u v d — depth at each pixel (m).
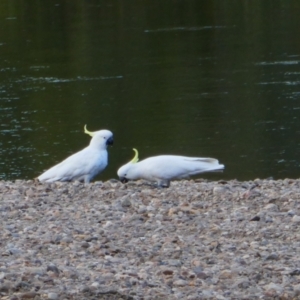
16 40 41.16
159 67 32.62
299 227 8.41
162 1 51.88
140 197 10.12
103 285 6.24
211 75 30.39
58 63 34.47
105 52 36.66
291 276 6.70
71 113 25.52
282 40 36.41
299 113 23.75
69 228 8.38
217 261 7.20
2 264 6.72
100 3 52.22
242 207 9.45
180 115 24.75
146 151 21.38
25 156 20.89
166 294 6.11
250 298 6.08
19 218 8.93
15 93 28.70
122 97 27.78
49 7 51.56
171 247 7.67
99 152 11.87
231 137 22.03
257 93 26.81
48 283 6.18
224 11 47.09
